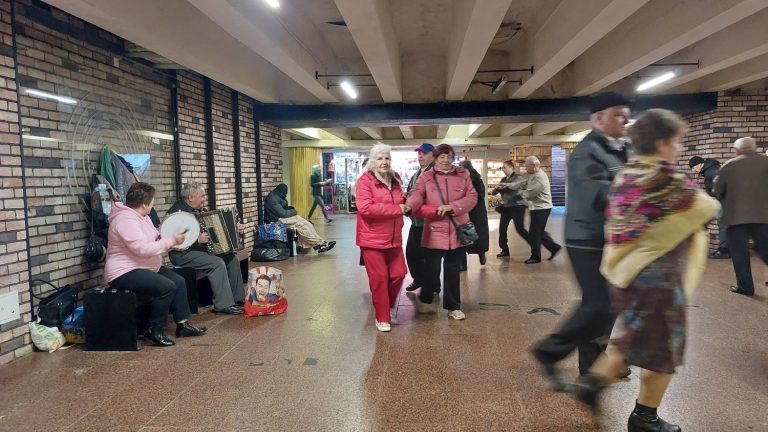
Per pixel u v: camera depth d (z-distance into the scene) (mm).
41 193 3764
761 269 6105
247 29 4340
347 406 2662
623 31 5848
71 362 3383
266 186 8609
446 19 6047
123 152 4844
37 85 3744
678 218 1966
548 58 5633
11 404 2750
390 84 6719
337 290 5457
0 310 3279
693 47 6281
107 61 4605
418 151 5070
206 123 6578
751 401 2627
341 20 6152
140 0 3932
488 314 4371
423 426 2438
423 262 4562
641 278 2016
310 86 6777
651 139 2008
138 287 3619
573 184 2520
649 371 2109
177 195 5840
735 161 4777
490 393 2791
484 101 7996
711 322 3977
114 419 2568
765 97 7449
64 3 3340
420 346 3576
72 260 4078
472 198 4082
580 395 2447
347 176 18297
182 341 3799
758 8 3932
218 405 2705
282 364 3287
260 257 7543
